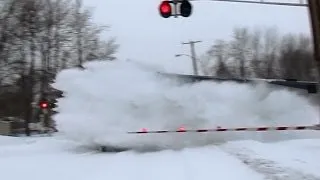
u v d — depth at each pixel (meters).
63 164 13.66
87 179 10.44
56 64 49.97
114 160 14.38
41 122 53.97
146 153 16.56
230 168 11.31
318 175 9.84
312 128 16.81
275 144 17.25
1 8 45.69
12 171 12.36
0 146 23.05
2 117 52.94
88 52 52.47
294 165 11.37
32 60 47.84
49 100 47.22
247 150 15.44
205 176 10.22
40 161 14.78
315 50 10.47
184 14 13.63
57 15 50.44
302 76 81.56
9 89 49.75
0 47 45.22
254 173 10.40
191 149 17.09
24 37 47.25
